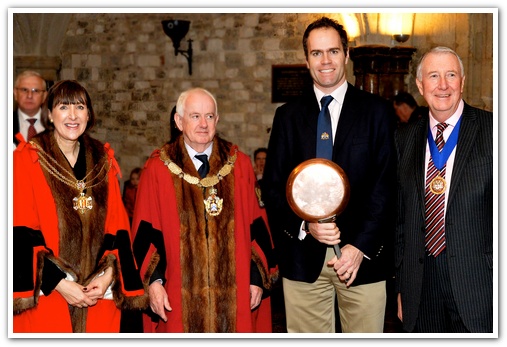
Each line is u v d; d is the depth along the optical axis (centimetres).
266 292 335
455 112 286
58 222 297
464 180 277
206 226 312
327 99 315
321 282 324
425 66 285
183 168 316
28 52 848
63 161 303
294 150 321
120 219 314
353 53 724
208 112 308
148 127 863
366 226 304
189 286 309
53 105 298
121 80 866
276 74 810
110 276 305
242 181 324
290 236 321
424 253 287
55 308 299
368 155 310
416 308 290
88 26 866
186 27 821
